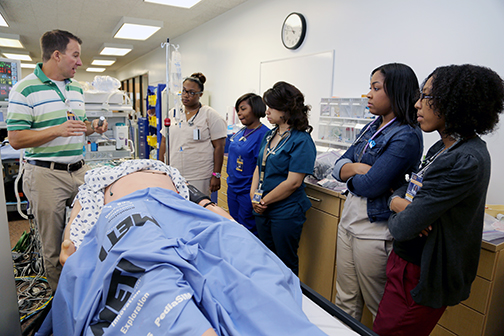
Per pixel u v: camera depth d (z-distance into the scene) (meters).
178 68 1.99
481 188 0.92
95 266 1.06
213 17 4.91
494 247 1.30
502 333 1.50
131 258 0.88
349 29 2.72
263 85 3.92
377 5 2.46
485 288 1.34
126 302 0.81
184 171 2.33
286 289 0.92
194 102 2.24
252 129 2.08
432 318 1.05
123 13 4.71
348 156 1.47
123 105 2.86
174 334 0.69
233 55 4.50
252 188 1.90
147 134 4.86
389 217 1.18
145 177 1.48
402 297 1.07
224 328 0.78
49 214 1.66
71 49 1.62
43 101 1.59
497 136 1.84
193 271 0.86
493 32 1.82
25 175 1.65
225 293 0.87
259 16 3.88
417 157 1.21
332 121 2.58
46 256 1.71
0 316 0.89
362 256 1.31
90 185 1.42
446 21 2.03
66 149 1.67
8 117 1.52
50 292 1.91
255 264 0.94
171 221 1.20
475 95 0.86
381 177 1.20
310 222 1.98
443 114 0.92
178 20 5.11
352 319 0.97
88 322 0.86
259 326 0.76
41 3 4.28
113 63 10.61
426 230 0.98
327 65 2.96
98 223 1.15
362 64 2.63
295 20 3.24
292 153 1.61
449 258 0.97
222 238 1.03
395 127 1.22
